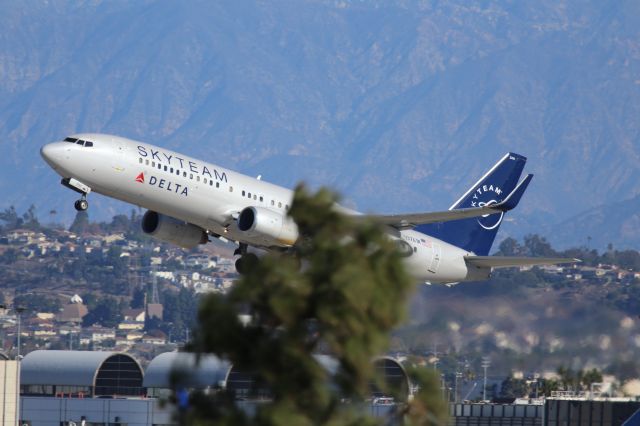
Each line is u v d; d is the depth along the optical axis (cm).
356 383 5988
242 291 6069
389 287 6041
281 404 5891
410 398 6216
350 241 6172
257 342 6025
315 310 5994
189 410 6031
